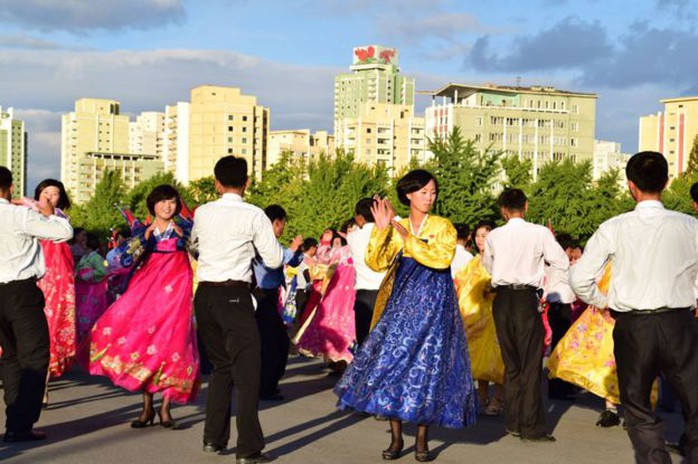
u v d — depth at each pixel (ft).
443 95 480.64
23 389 22.29
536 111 466.70
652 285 16.44
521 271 24.49
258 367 20.58
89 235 36.96
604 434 25.31
